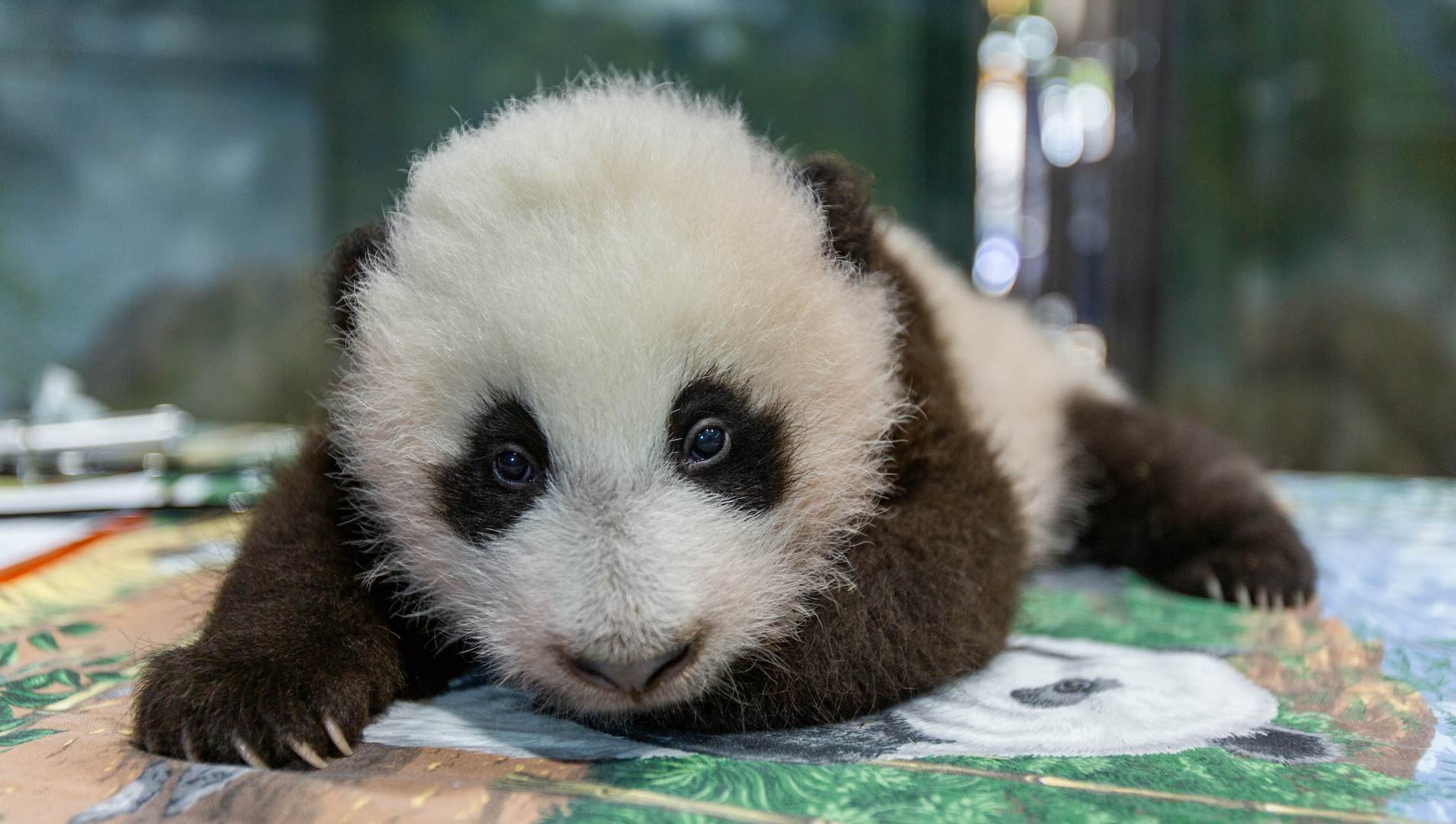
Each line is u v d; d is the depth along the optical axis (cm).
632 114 45
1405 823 35
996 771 38
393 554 44
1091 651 47
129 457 70
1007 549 45
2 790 37
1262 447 133
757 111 150
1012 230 145
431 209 44
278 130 150
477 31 152
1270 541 54
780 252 43
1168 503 56
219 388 146
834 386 43
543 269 40
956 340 51
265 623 42
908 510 44
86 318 142
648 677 40
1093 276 139
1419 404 133
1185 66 132
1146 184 134
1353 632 49
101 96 142
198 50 145
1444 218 134
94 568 55
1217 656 46
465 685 46
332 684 41
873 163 148
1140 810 36
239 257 149
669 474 41
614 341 40
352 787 37
